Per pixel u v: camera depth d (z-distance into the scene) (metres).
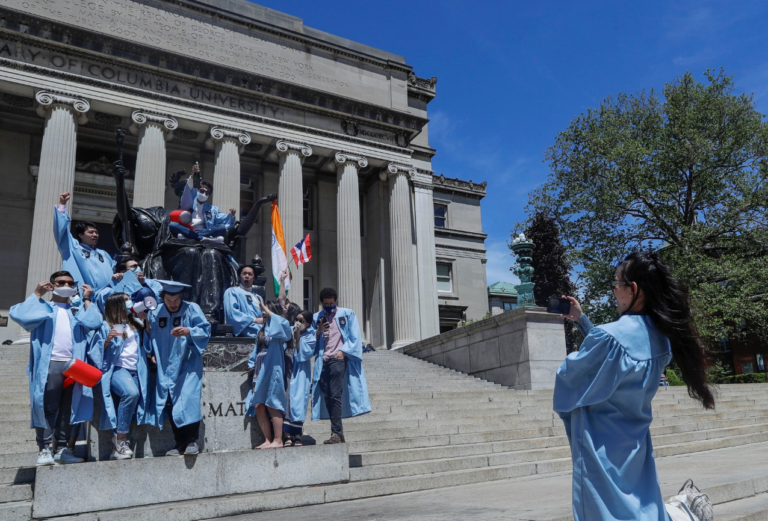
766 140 27.67
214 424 6.80
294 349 7.27
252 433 7.01
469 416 11.88
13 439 8.08
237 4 29.25
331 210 33.50
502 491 5.93
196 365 6.35
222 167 26.56
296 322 7.29
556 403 2.69
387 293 31.64
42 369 5.95
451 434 9.95
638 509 2.37
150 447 6.40
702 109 28.77
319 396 7.73
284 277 14.85
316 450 6.69
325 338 7.73
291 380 7.20
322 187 33.53
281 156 28.61
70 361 6.14
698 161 27.98
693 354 2.52
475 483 7.45
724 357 42.03
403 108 33.06
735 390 19.06
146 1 26.78
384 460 8.34
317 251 32.66
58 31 23.64
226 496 5.99
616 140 29.83
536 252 31.64
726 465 6.93
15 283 25.05
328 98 29.86
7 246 25.20
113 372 6.14
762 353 39.62
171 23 27.23
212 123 26.66
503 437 10.47
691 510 2.94
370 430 9.65
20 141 26.33
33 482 6.14
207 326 6.50
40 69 23.14
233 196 26.42
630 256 2.72
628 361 2.46
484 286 41.28
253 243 30.42
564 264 31.33
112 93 24.52
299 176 28.48
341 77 31.58
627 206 29.44
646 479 2.49
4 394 10.39
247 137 27.38
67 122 23.19
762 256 27.09
